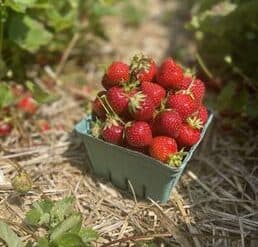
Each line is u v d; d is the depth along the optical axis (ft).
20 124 2.27
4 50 2.43
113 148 1.80
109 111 1.81
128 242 1.75
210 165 2.12
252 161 2.15
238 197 1.98
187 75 1.88
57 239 1.63
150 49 2.99
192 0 3.33
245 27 2.62
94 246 1.73
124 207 1.89
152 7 3.44
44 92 2.11
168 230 1.77
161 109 1.76
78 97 2.51
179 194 1.97
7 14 2.25
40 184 1.97
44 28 2.45
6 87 2.21
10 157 2.09
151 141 1.74
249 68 2.56
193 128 1.79
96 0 2.78
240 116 2.31
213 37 2.61
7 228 1.65
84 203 1.91
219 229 1.82
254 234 1.81
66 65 2.75
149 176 1.82
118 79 1.80
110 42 3.02
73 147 2.17
